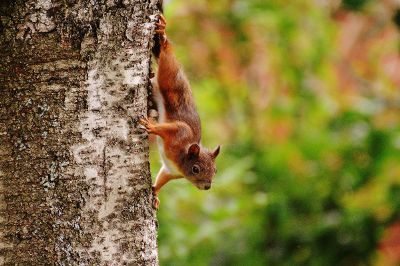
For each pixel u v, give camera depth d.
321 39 15.15
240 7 15.03
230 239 13.44
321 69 15.21
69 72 6.34
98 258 6.43
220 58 15.35
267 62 15.43
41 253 6.32
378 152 14.38
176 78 7.66
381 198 14.34
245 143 15.09
